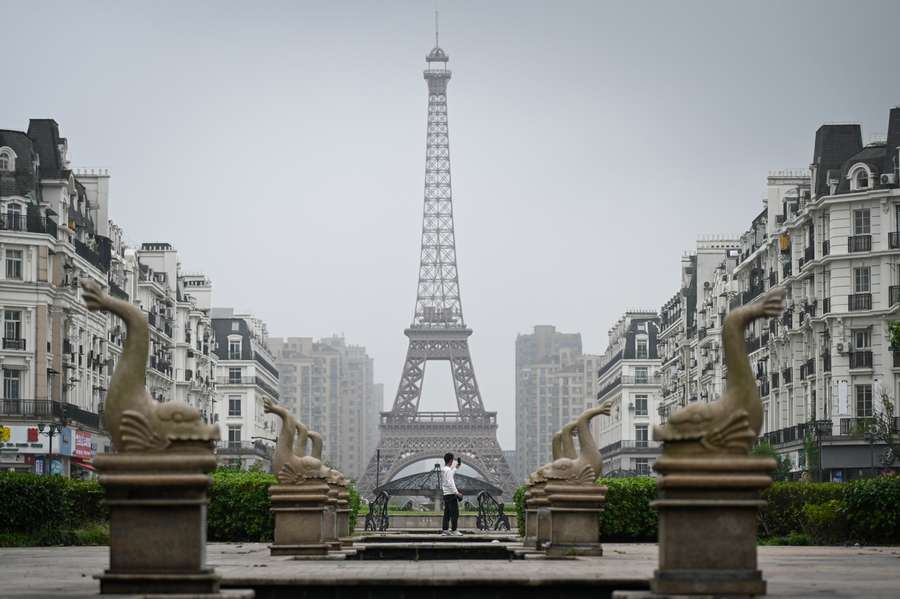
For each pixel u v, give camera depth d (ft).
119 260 410.52
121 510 60.34
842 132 335.47
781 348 365.40
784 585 70.90
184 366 503.61
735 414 58.85
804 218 334.44
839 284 316.81
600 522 151.94
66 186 343.67
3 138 333.83
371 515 206.39
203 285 577.43
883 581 75.10
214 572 61.05
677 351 537.24
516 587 69.77
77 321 354.33
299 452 110.11
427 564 91.76
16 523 142.61
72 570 89.40
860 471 309.01
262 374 654.94
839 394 313.53
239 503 154.30
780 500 155.43
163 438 60.70
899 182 310.45
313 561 98.68
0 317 322.75
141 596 59.06
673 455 59.06
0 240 322.14
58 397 336.08
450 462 160.56
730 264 440.45
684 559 58.34
